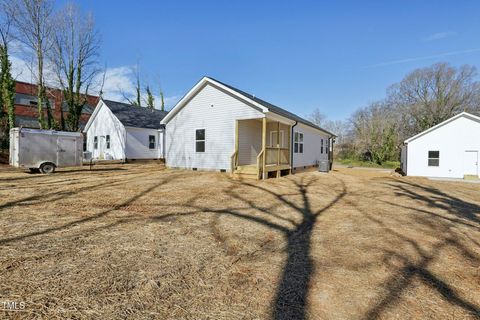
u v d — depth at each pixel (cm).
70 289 242
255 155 1495
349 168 2714
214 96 1323
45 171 1171
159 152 2366
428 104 3578
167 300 231
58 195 675
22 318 197
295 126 1619
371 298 242
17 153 1103
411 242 404
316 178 1319
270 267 308
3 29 1791
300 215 572
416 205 701
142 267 295
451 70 3453
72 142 1252
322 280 277
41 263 293
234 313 215
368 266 315
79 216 494
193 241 386
